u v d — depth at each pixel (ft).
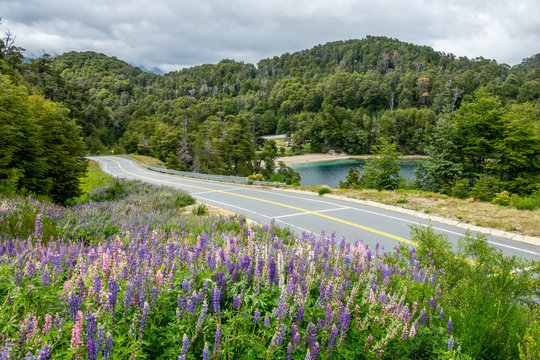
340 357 9.46
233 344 8.90
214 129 250.57
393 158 120.47
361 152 425.69
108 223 30.19
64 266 13.64
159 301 9.93
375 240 36.50
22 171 50.37
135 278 9.61
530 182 91.81
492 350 11.84
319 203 62.23
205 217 39.60
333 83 632.38
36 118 57.36
